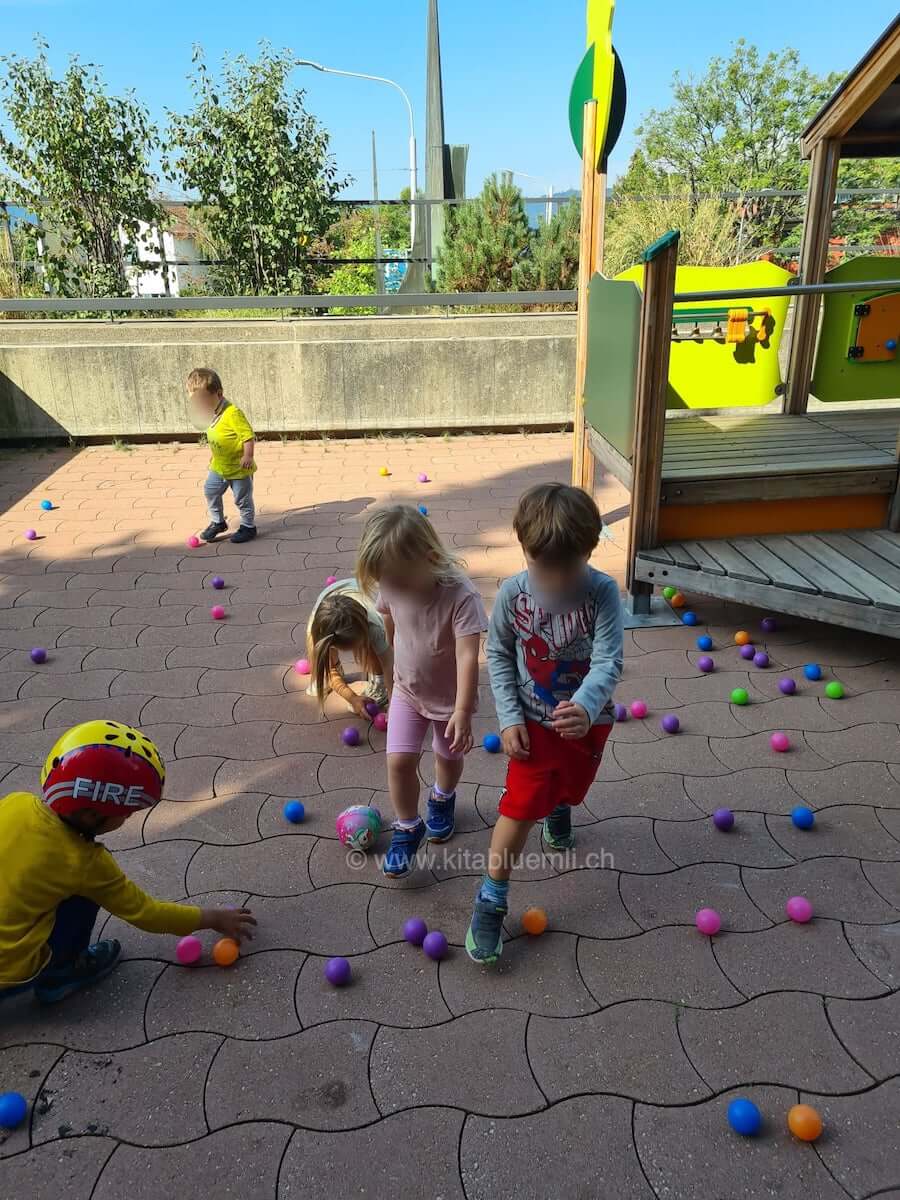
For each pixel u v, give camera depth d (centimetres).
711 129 3344
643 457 469
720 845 307
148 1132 206
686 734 379
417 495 775
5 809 226
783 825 318
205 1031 234
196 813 328
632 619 500
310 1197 191
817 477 493
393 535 256
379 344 956
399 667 283
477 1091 215
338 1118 209
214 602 534
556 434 1011
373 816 310
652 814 325
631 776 349
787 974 251
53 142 1041
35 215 1098
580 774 254
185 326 985
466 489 793
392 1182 194
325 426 982
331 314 1158
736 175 2844
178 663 452
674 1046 228
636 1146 201
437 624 269
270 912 278
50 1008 243
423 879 294
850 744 370
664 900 281
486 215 1245
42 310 997
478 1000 243
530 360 980
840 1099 212
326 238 1209
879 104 573
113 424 955
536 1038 230
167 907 246
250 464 625
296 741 378
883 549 479
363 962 258
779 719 391
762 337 648
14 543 649
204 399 620
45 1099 215
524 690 253
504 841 248
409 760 282
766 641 473
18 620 507
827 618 428
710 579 459
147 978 253
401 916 277
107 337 982
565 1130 205
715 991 245
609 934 267
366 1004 242
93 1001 245
